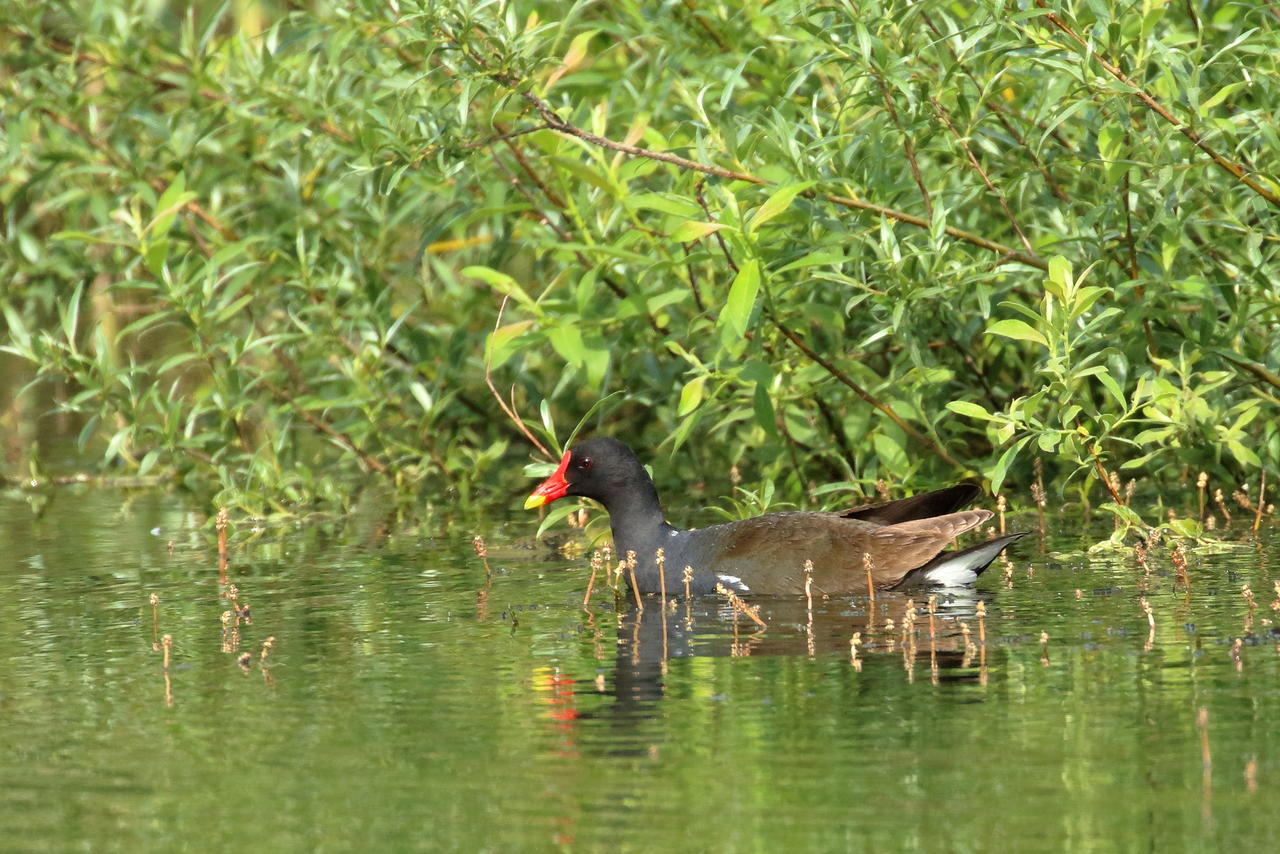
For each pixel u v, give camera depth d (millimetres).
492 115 14414
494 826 7527
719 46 16750
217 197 19094
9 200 19344
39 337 17328
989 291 14109
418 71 16531
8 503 18875
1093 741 8445
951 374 14719
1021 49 12773
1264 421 15359
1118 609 11477
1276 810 7453
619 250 13977
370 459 19094
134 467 20219
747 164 14164
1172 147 13039
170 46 18953
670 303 15141
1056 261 12422
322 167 18656
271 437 17922
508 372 19641
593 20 17641
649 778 8109
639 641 11133
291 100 17219
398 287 21016
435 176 15102
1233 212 13617
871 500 15422
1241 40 12195
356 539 15945
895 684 9648
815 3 13031
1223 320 14750
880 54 12602
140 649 11227
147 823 7711
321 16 17203
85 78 18625
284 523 17094
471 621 11938
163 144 18312
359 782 8195
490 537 15859
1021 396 15828
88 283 23703
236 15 22719
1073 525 15078
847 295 15156
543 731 8930
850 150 13641
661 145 14141
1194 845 7082
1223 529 14422
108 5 18141
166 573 14195
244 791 8109
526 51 13820
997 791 7785
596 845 7273
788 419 15703
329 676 10289
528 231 17281
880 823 7422
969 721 8852
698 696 9531
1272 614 11133
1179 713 8867
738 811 7609
